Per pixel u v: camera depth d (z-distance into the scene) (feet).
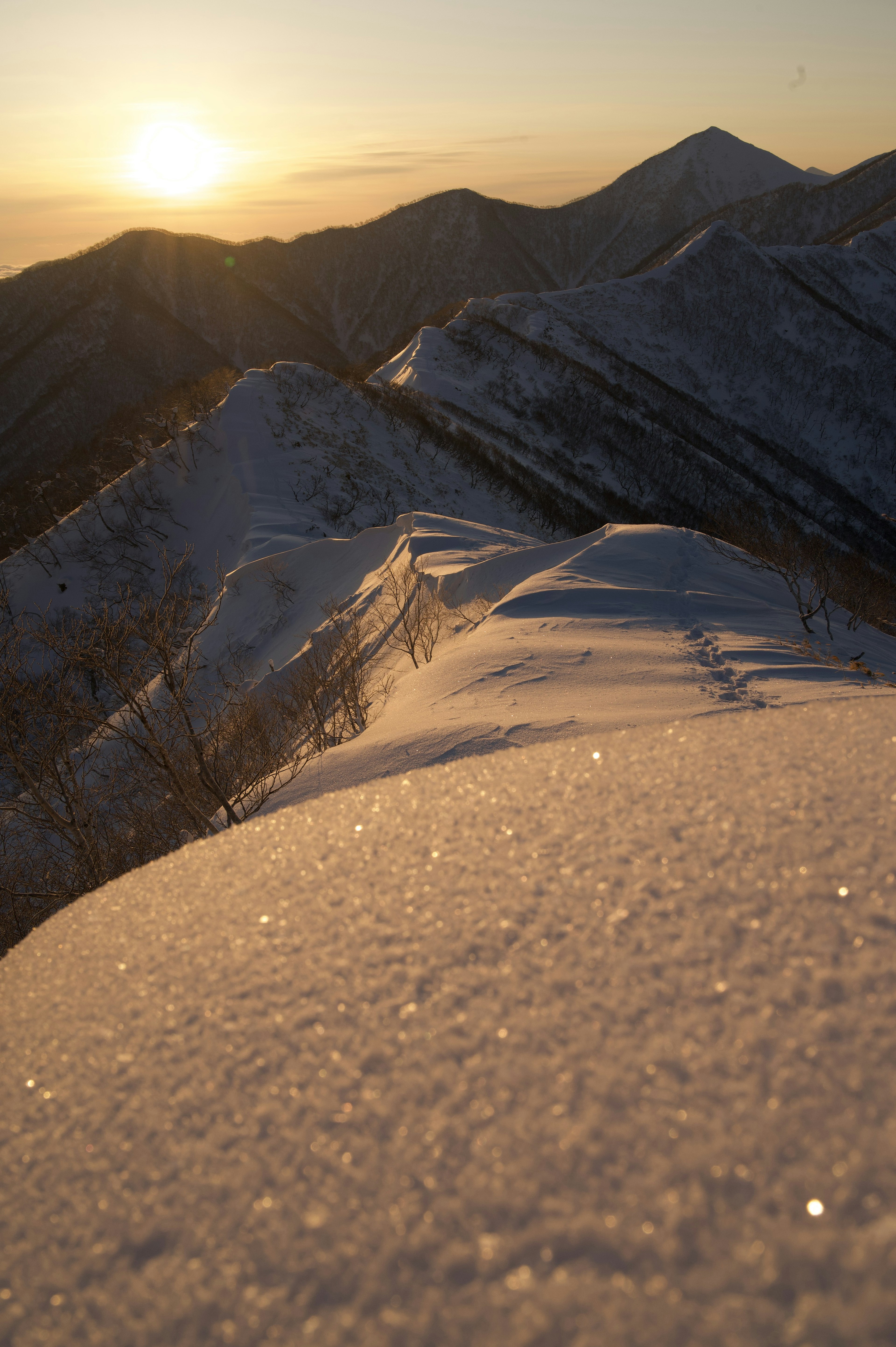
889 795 4.46
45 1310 3.05
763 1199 2.67
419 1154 3.18
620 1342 2.35
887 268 465.06
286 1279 2.88
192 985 4.46
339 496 180.75
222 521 177.88
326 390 225.97
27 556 182.29
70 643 24.20
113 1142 3.65
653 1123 3.05
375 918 4.55
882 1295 2.24
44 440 635.25
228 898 5.21
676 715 27.40
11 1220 3.45
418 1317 2.62
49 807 25.41
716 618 40.88
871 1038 3.12
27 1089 4.15
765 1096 3.02
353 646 46.98
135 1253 3.15
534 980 3.84
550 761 5.79
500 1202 2.91
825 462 392.88
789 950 3.61
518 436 298.15
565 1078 3.32
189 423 205.87
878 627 54.54
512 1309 2.55
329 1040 3.82
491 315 389.39
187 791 26.55
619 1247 2.65
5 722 23.47
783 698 29.12
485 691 31.42
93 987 4.80
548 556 52.19
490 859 4.78
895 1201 2.52
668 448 314.96
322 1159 3.27
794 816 4.43
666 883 4.19
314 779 26.63
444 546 66.90
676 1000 3.53
